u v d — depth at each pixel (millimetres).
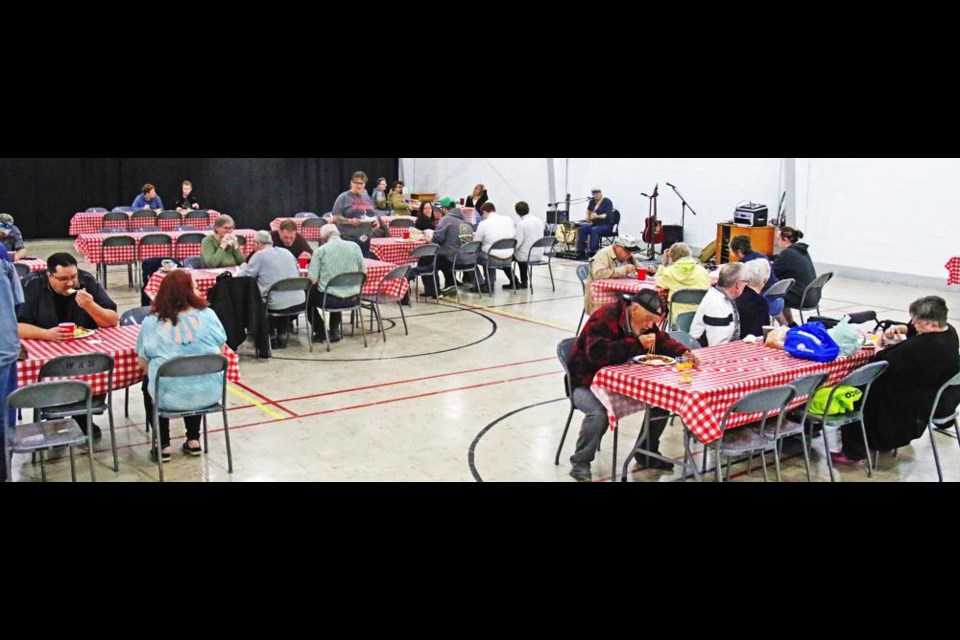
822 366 5555
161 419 5777
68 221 17734
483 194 15859
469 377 7883
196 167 18891
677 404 4906
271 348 8883
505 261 11945
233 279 8094
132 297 11391
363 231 11641
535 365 8312
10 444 4953
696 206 15109
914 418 5652
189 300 5441
